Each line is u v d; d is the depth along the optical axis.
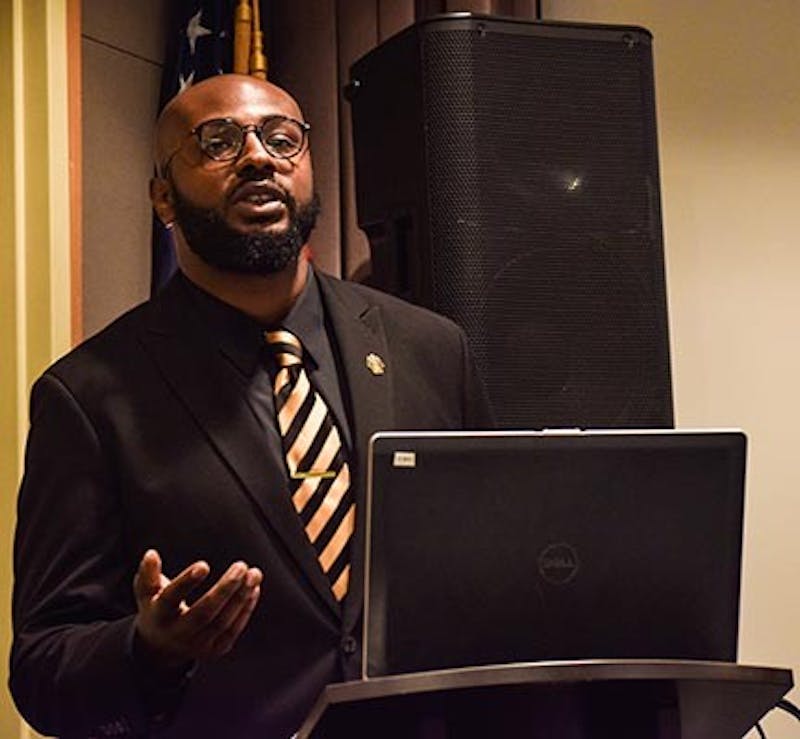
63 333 3.54
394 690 1.71
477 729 1.86
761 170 4.45
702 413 4.33
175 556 2.44
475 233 3.22
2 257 3.57
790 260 4.43
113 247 3.94
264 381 2.59
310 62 4.06
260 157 2.57
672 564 2.13
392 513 2.02
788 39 4.48
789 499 4.35
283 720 2.39
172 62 4.07
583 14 4.44
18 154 3.58
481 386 2.84
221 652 2.03
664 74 4.45
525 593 2.07
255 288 2.61
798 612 4.31
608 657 2.10
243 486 2.46
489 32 3.30
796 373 4.39
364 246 4.03
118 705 2.18
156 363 2.57
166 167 2.68
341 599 2.46
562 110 3.33
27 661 2.32
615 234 3.34
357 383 2.60
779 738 4.22
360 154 3.56
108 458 2.49
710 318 4.37
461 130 3.24
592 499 2.10
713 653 2.16
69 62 3.64
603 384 3.29
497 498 2.05
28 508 2.50
